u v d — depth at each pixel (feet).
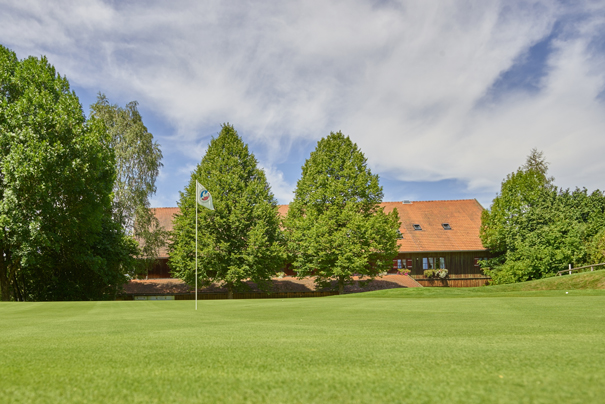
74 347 10.91
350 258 100.01
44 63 78.18
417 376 6.61
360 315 23.67
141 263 108.37
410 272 138.62
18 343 12.14
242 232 102.22
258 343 11.24
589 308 25.99
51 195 69.05
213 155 108.06
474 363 7.67
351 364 7.80
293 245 109.91
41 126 67.56
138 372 7.30
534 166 198.90
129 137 106.63
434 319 20.16
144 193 107.55
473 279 139.23
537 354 8.67
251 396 5.58
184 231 102.27
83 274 95.20
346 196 108.47
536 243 117.80
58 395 5.81
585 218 139.95
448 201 160.35
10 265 81.51
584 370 6.85
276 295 117.60
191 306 38.70
